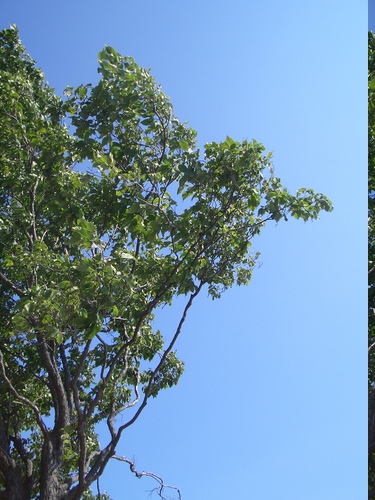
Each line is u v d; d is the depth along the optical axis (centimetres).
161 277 877
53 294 741
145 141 948
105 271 714
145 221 844
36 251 952
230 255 945
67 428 902
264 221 880
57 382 1079
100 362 1211
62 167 1129
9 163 1125
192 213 840
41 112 1243
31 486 1011
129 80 891
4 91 1141
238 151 834
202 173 820
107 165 796
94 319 727
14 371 1250
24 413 1287
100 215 950
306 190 873
